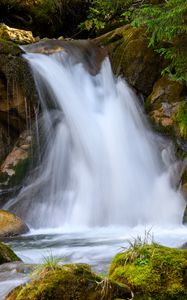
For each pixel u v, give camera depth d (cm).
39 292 331
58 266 353
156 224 972
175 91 1145
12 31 1396
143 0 1532
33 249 705
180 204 970
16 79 1086
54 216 1016
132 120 1177
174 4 930
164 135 1112
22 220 920
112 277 366
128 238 785
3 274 471
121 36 1302
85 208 1035
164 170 1064
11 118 1106
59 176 1082
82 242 764
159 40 1101
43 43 1262
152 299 340
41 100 1120
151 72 1208
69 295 329
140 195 1056
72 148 1112
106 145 1128
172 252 373
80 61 1253
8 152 1102
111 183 1078
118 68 1241
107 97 1227
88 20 1627
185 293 343
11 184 1061
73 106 1159
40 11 1625
